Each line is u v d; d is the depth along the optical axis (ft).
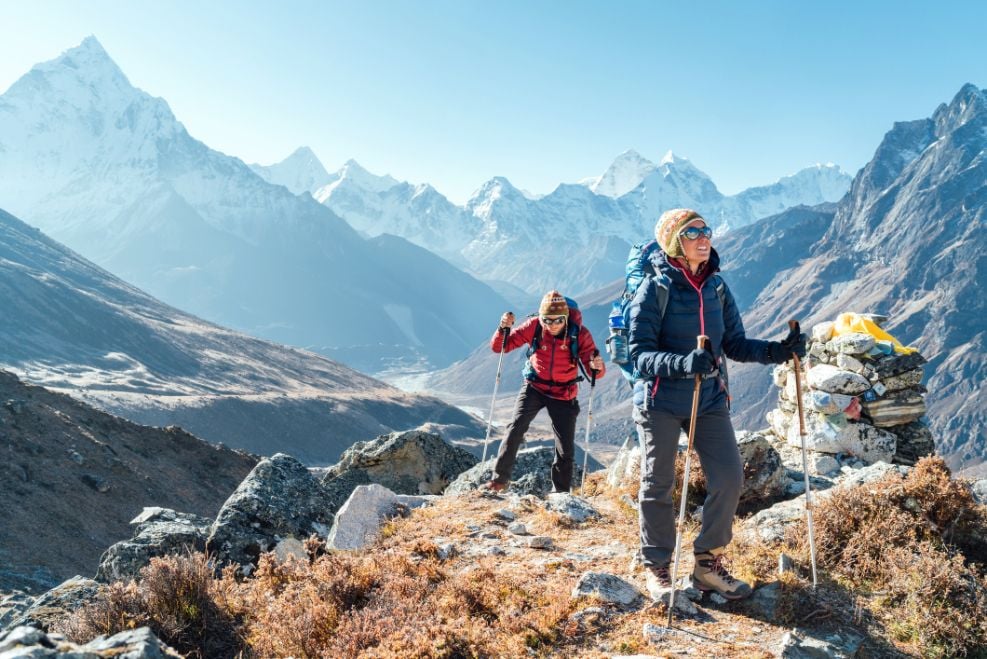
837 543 19.80
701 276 18.21
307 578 19.47
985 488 24.44
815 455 36.70
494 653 15.48
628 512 26.91
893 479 21.93
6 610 24.41
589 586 18.19
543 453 45.62
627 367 18.76
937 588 17.17
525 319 31.81
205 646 16.98
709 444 17.78
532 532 24.09
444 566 20.68
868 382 36.09
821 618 16.52
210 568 21.15
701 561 17.71
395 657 14.90
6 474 141.59
